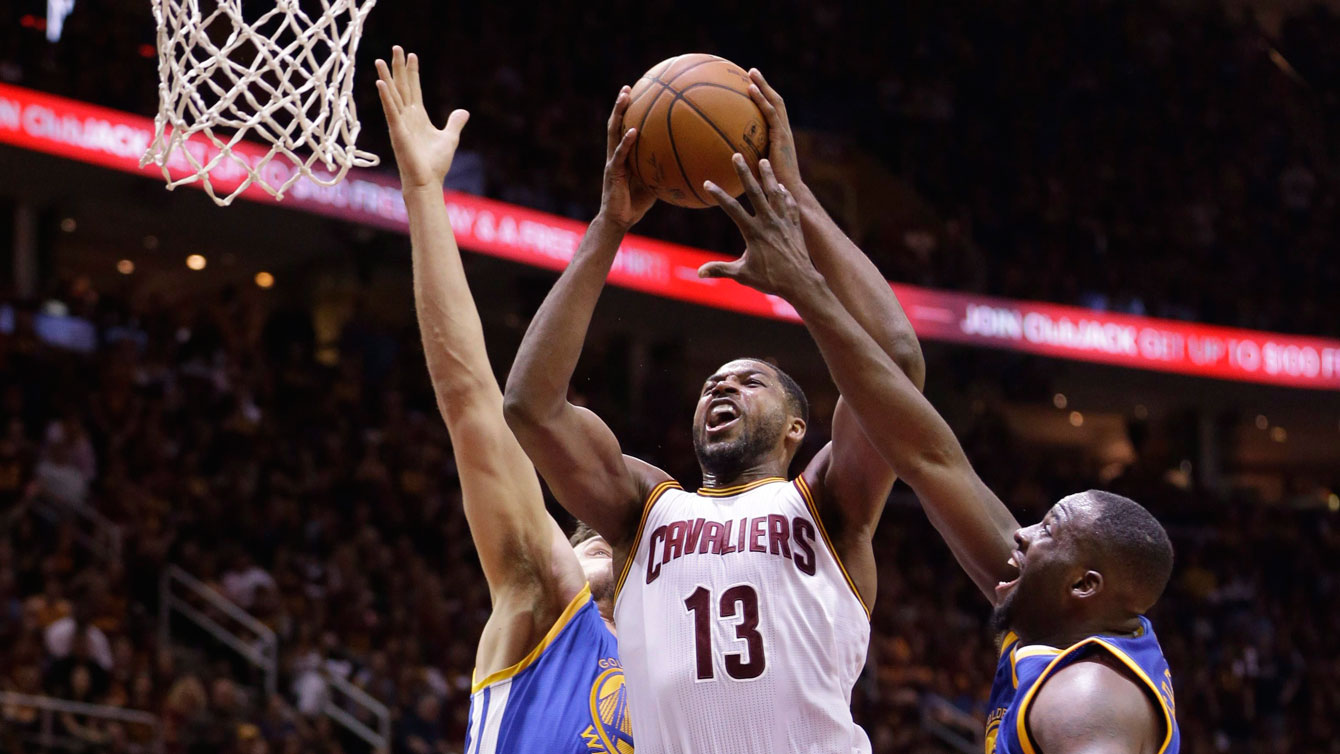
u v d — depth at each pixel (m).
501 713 2.68
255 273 14.10
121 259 13.62
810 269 2.25
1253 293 17.30
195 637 9.17
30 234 11.85
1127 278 16.69
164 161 3.03
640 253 13.53
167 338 11.72
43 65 10.91
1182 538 15.40
